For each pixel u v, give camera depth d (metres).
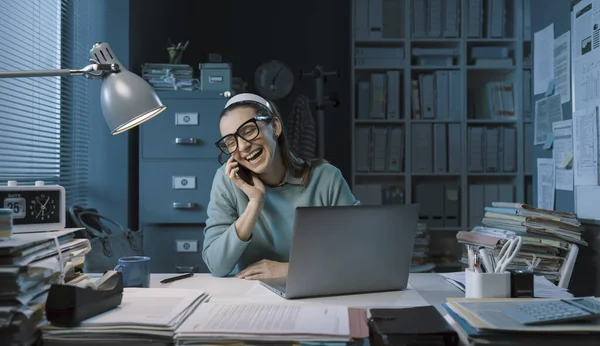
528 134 4.11
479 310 1.02
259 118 1.64
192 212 3.10
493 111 4.18
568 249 1.82
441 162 4.10
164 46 3.92
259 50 4.47
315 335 0.93
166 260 3.12
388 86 4.14
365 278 1.35
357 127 4.13
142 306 1.11
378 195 4.13
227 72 3.19
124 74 1.37
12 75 1.21
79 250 1.22
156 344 0.95
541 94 2.49
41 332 0.95
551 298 1.24
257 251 1.83
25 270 0.94
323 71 4.32
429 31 4.14
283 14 4.49
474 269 1.26
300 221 1.23
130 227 3.21
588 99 2.03
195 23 4.45
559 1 2.29
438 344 0.92
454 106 4.12
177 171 3.10
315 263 1.28
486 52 4.12
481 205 4.11
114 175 3.16
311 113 4.38
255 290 1.41
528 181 4.15
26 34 2.61
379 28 4.15
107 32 3.16
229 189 1.82
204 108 3.11
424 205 4.10
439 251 4.21
